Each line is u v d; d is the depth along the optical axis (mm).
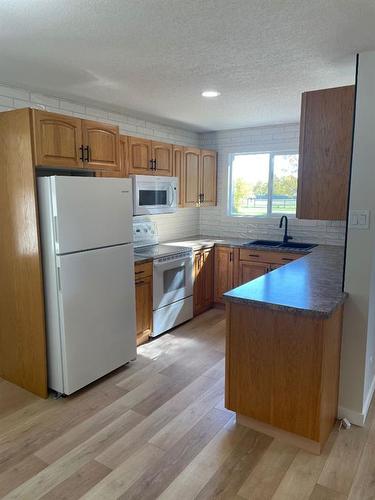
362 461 2057
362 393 2352
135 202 3689
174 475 1952
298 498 1808
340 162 2418
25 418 2457
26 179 2518
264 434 2287
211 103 3479
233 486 1880
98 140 2914
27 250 2631
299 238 4609
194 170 4645
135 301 3354
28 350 2762
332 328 2102
